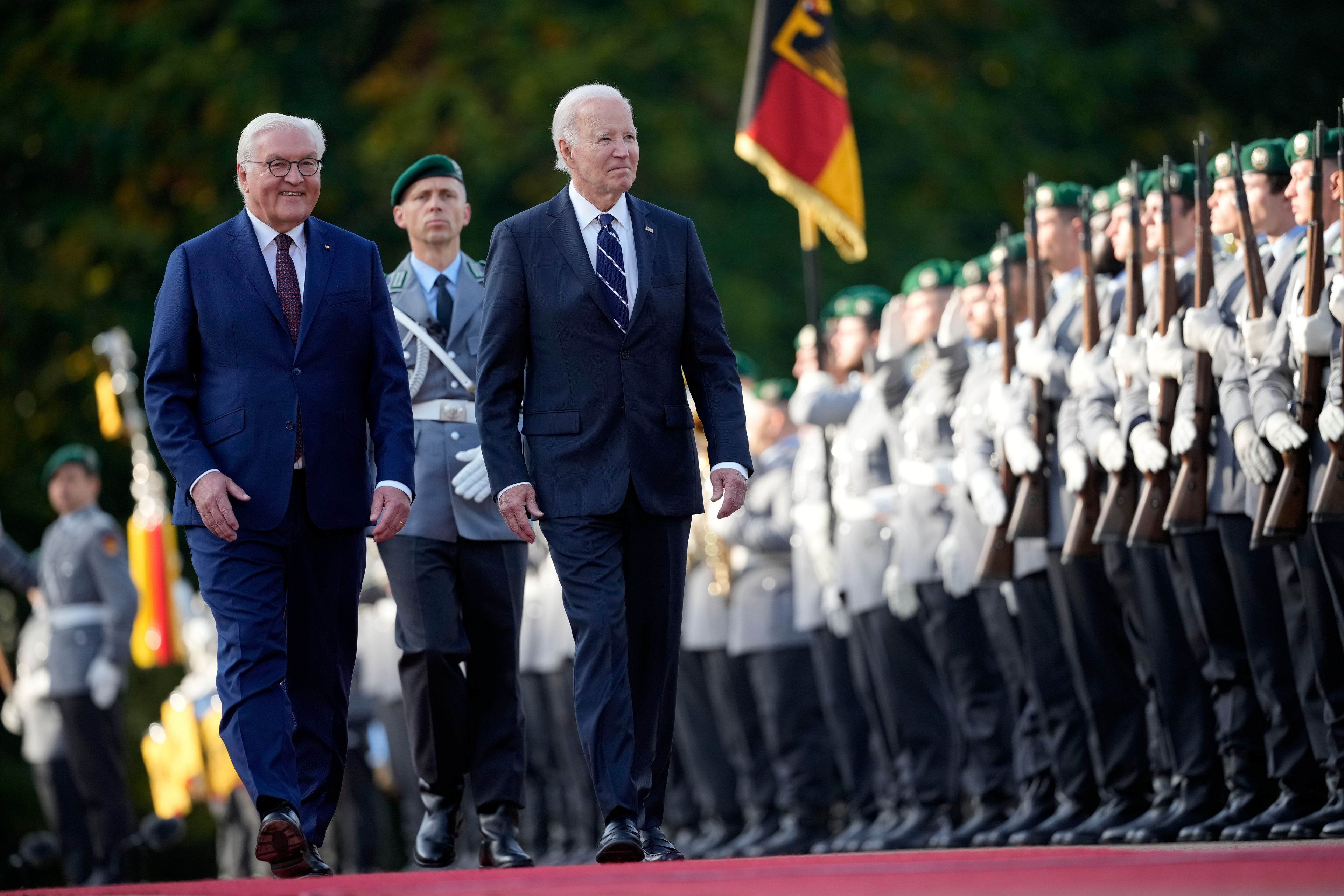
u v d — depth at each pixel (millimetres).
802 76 35000
